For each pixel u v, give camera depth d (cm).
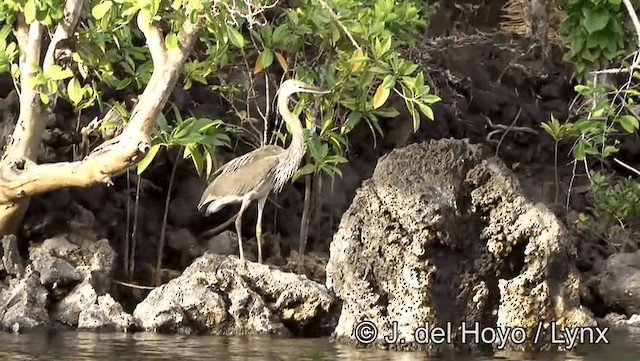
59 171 1438
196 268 1412
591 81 1722
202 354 1191
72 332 1377
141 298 1596
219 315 1385
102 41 1454
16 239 1535
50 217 1597
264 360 1150
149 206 1752
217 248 1675
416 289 1249
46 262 1471
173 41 1303
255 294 1395
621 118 1545
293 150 1491
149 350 1218
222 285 1398
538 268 1247
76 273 1478
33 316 1411
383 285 1272
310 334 1402
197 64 1561
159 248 1667
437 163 1270
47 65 1438
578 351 1246
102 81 1608
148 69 1534
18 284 1455
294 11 1508
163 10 1347
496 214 1259
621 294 1584
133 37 1722
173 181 1783
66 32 1414
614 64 1803
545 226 1246
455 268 1267
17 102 1695
